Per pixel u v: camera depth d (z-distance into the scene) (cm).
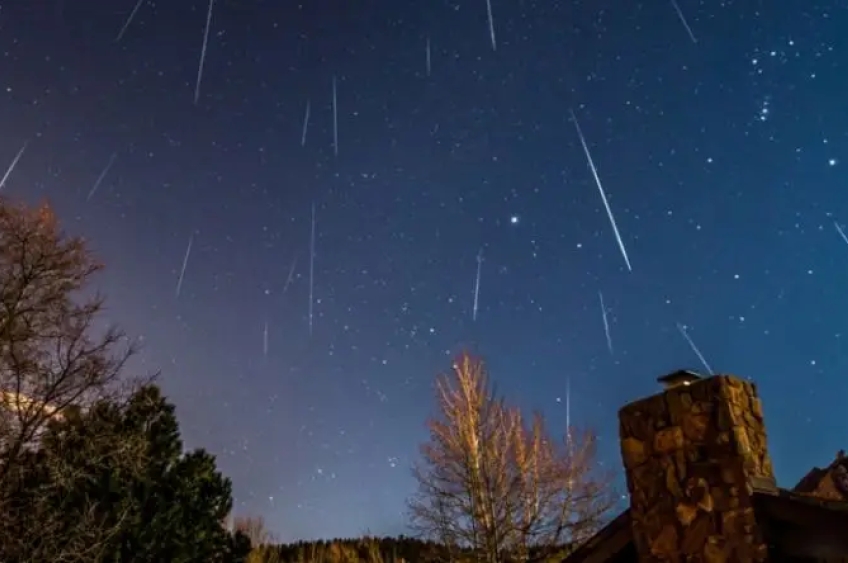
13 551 1018
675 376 641
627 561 649
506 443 1709
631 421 648
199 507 1204
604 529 650
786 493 581
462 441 1694
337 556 2150
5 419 1109
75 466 1120
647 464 626
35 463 1116
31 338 1155
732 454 578
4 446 1095
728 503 567
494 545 1564
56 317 1195
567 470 1698
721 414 593
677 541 586
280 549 2212
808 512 530
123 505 1095
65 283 1216
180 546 1123
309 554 2169
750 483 564
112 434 1157
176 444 1255
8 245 1181
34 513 1067
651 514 610
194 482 1222
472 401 1736
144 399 1235
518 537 1598
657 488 612
